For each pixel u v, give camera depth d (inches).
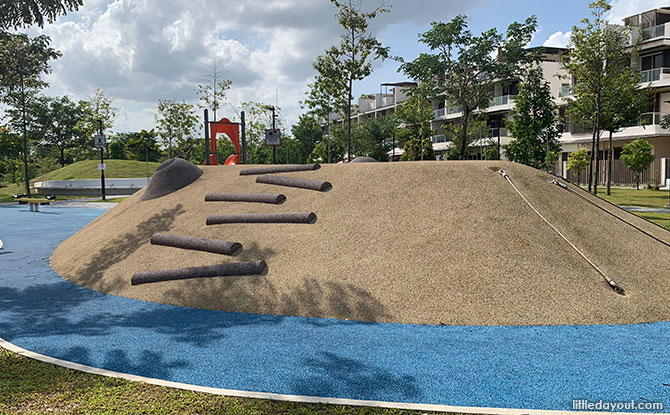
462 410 154.3
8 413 152.5
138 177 1955.0
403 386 174.9
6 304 298.8
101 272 357.4
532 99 1256.2
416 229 328.2
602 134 1512.1
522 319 251.6
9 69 1417.3
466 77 1285.7
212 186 468.1
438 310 260.8
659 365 192.5
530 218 336.5
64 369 191.0
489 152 1716.3
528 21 1212.5
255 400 162.2
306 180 411.8
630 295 275.1
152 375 186.7
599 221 361.7
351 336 231.9
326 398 163.2
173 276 318.3
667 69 1362.0
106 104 2486.5
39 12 389.4
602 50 1025.5
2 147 2100.1
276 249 332.2
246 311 275.3
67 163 3238.2
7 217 945.5
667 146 1427.2
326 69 1103.6
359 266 301.9
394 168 407.2
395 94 2488.9
